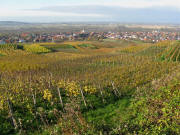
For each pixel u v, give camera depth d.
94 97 19.11
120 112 16.14
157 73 29.09
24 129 13.10
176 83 18.92
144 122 12.96
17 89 19.86
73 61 62.66
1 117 13.84
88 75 32.38
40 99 17.52
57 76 32.34
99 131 12.55
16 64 56.97
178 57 49.50
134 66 36.72
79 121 13.77
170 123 11.81
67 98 18.55
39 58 74.94
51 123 14.05
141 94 19.92
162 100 15.97
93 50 124.69
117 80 25.89
